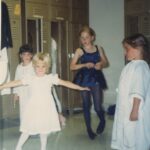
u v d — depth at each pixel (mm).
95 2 6137
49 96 3205
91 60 3967
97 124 4836
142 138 2238
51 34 5543
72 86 3277
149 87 2262
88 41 3967
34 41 5277
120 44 6012
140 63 2277
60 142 3818
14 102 4637
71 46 5785
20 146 3221
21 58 4277
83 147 3600
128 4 5797
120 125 2340
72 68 3959
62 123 4719
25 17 5086
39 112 3137
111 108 5660
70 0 5730
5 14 4367
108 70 6121
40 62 3158
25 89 3785
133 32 5781
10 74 4840
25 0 5070
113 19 6066
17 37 4941
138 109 2203
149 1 5555
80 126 4711
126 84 2291
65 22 5695
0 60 1642
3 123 4895
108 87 6102
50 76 3232
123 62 6004
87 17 6059
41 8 5293
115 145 2410
